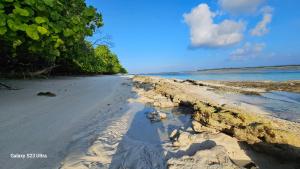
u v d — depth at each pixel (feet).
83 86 50.37
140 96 38.75
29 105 23.58
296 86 68.49
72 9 26.22
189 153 14.20
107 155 13.34
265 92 56.65
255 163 14.01
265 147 15.24
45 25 19.61
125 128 19.08
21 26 17.83
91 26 29.96
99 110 24.63
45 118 19.15
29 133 15.35
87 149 13.87
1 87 36.14
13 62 50.88
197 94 46.37
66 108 23.67
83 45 67.21
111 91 42.91
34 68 62.28
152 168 12.05
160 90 43.98
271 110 32.76
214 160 12.38
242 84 82.89
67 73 108.06
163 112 27.07
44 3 19.45
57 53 28.09
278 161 14.38
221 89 61.82
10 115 19.24
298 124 23.82
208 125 19.31
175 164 11.91
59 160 12.17
